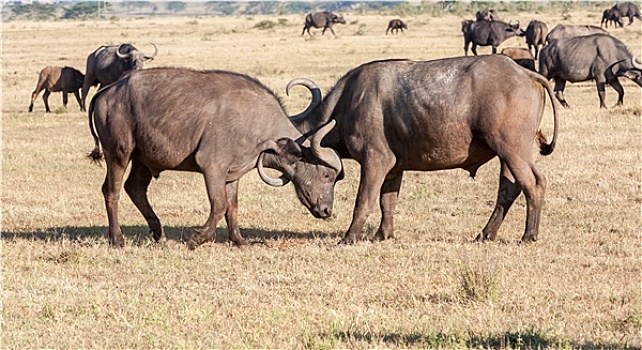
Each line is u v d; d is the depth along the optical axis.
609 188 28.61
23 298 17.66
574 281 18.48
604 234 22.98
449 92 21.73
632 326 15.52
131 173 23.39
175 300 17.41
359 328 15.48
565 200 27.23
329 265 20.05
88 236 23.69
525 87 21.75
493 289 17.27
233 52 89.25
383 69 22.58
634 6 130.88
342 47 94.50
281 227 25.05
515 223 24.77
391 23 120.94
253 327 15.66
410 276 18.98
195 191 30.19
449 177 31.17
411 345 14.54
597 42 48.66
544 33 85.25
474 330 15.25
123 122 22.20
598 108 47.66
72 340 15.08
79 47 103.88
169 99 21.89
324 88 55.06
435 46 95.81
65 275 19.50
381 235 23.38
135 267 20.03
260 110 22.17
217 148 21.81
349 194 29.31
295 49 92.75
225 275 19.41
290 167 22.50
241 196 28.98
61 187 30.88
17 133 42.66
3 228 24.97
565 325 15.59
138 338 15.10
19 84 66.69
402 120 22.09
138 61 53.31
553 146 23.05
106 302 17.33
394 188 23.31
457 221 25.27
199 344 14.71
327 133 22.95
